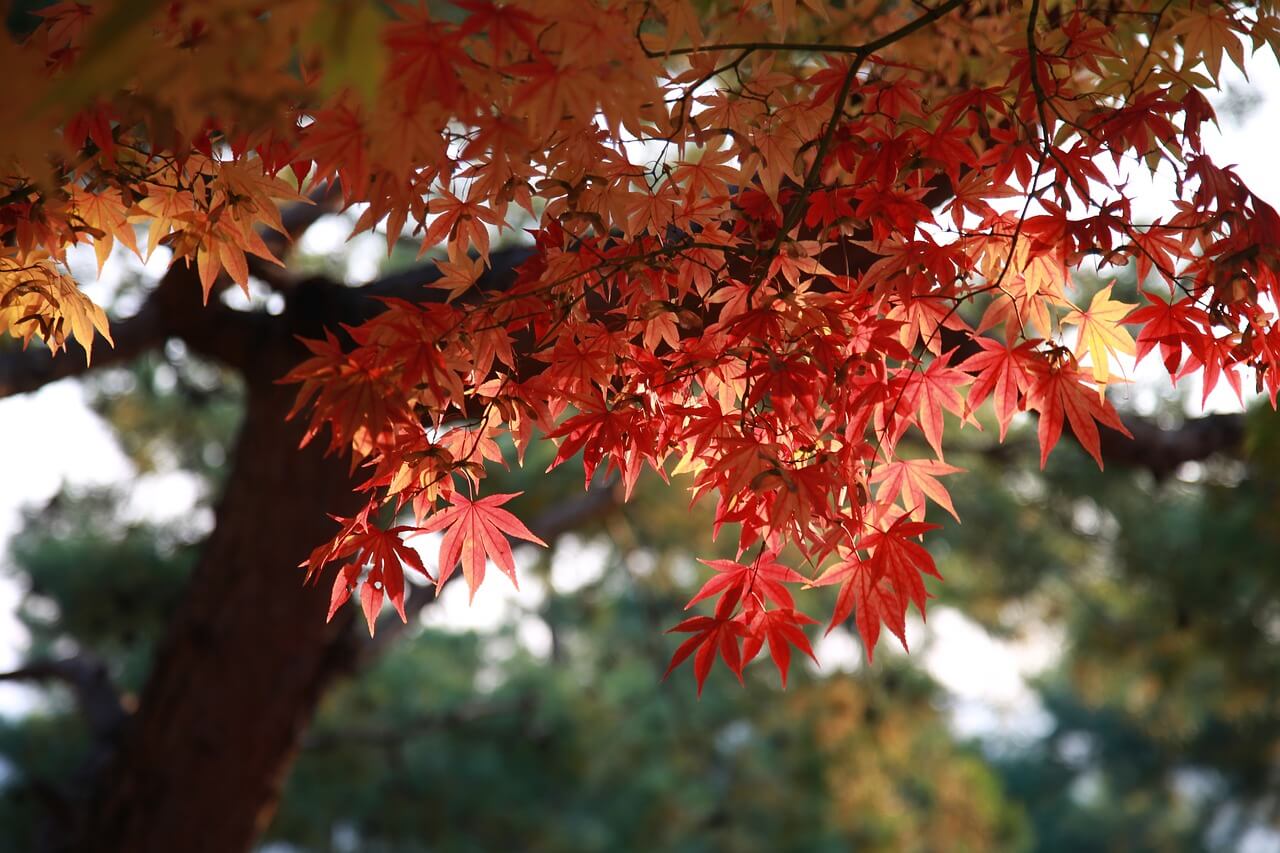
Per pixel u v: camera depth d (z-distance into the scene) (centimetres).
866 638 121
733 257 122
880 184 119
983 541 446
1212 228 117
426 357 115
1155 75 127
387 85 103
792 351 117
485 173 120
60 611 433
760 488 113
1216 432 255
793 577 121
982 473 437
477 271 125
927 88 146
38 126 94
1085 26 128
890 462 124
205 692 222
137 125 121
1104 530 428
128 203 121
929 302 119
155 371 423
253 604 220
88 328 132
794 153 124
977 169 119
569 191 118
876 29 160
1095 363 122
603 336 121
